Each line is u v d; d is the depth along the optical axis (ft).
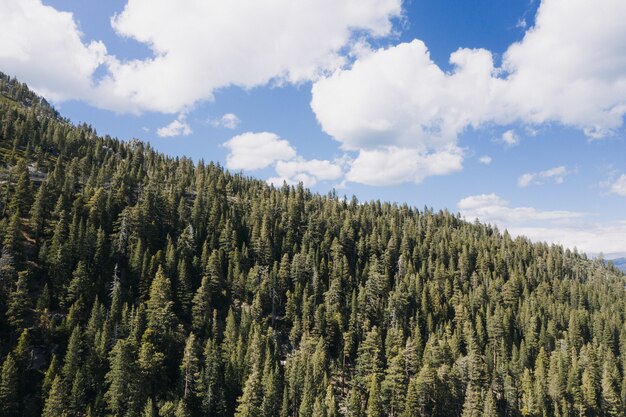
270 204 579.89
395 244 551.59
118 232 396.57
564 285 577.84
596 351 396.57
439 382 293.84
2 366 232.12
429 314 407.23
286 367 311.06
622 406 340.80
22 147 573.74
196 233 447.01
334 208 631.97
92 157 599.98
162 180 613.11
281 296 424.46
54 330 275.59
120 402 233.14
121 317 295.69
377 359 317.42
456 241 634.02
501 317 422.41
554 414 311.27
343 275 450.30
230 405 264.72
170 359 279.49
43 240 350.23
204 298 344.90
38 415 226.99
